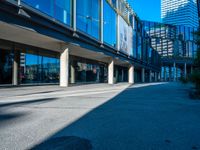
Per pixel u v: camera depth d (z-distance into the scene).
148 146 4.30
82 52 28.42
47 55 25.81
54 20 18.45
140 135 5.01
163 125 5.96
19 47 21.94
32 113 7.24
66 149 4.05
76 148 4.11
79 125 5.76
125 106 9.14
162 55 78.94
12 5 14.20
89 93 15.07
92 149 4.09
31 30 16.59
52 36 19.12
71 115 7.02
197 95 13.73
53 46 23.45
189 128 5.68
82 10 23.73
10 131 5.14
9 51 20.88
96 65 37.38
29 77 23.22
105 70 40.19
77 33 22.55
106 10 30.72
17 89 16.97
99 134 5.02
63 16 20.12
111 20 32.81
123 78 49.25
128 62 42.09
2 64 20.03
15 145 4.20
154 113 7.66
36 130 5.25
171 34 79.12
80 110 7.95
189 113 7.75
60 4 19.59
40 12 16.69
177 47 80.50
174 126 5.87
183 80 29.20
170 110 8.36
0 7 13.61
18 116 6.77
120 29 36.72
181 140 4.70
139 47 50.44
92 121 6.25
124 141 4.57
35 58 24.00
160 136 4.96
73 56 31.20
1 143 4.31
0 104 9.10
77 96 12.84
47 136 4.79
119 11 36.44
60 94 13.95
